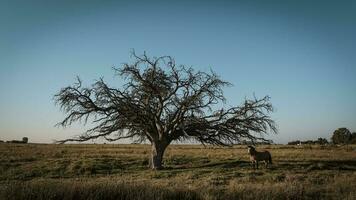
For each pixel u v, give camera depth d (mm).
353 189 16203
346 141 158625
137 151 67062
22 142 143625
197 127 40375
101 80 39219
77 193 13469
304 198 14734
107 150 70250
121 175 34688
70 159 44438
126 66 39281
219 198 14008
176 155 54438
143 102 40219
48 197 12977
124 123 39781
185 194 14094
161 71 40062
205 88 39781
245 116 40719
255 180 27641
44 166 39156
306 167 37219
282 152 64062
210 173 34094
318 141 162750
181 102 39625
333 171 34781
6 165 40219
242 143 41844
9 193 13188
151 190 13992
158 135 40875
